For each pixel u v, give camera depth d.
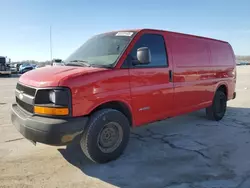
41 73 3.69
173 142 4.80
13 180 3.25
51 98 3.27
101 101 3.56
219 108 6.61
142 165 3.74
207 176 3.38
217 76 6.37
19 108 3.89
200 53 5.71
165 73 4.62
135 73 4.04
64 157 4.00
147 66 4.28
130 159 3.96
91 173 3.47
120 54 3.95
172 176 3.39
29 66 36.41
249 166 3.70
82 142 3.56
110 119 3.70
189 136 5.20
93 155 3.60
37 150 4.29
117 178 3.34
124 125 3.90
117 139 3.88
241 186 3.11
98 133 3.58
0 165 3.69
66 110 3.24
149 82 4.29
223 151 4.32
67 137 3.23
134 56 4.08
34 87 3.41
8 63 29.77
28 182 3.21
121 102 3.89
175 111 4.98
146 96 4.24
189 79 5.27
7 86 16.28
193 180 3.27
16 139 4.86
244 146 4.58
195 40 5.64
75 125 3.28
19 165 3.70
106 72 3.65
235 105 8.91
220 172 3.50
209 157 4.05
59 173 3.46
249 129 5.75
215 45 6.42
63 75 3.38
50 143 3.21
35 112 3.37
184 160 3.93
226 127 5.93
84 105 3.38
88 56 4.36
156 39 4.58
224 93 6.88
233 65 7.25
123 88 3.86
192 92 5.39
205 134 5.35
